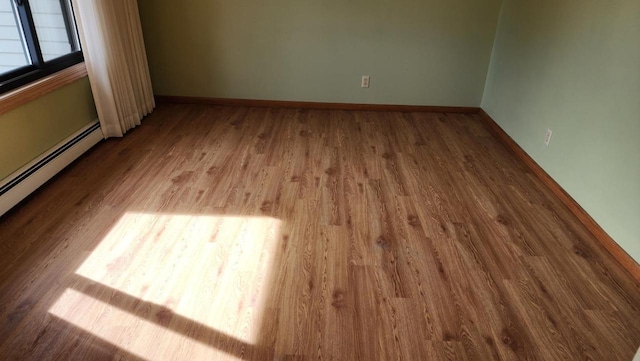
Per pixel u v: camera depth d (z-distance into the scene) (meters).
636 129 2.11
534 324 1.82
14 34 2.54
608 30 2.33
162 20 3.82
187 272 2.02
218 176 2.88
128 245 2.19
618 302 1.95
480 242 2.32
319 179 2.90
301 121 3.89
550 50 2.95
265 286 1.96
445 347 1.70
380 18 3.84
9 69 2.50
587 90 2.51
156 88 4.12
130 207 2.50
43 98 2.68
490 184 2.93
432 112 4.23
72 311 1.79
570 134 2.68
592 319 1.85
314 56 3.99
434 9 3.80
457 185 2.90
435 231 2.40
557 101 2.84
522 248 2.29
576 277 2.09
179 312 1.80
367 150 3.37
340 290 1.96
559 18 2.84
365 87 4.14
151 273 2.01
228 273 2.03
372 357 1.65
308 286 1.97
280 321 1.78
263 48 3.95
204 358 1.62
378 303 1.89
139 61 3.63
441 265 2.14
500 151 3.45
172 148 3.25
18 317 1.74
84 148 3.09
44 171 2.66
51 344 1.64
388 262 2.14
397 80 4.11
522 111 3.34
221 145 3.34
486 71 4.07
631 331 1.80
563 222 2.53
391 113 4.19
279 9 3.78
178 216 2.44
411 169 3.09
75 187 2.68
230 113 4.00
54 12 2.90
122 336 1.69
